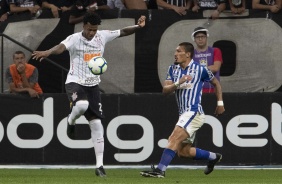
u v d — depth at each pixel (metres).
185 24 43.12
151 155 41.19
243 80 43.03
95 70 32.41
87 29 32.41
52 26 43.53
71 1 45.34
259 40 42.84
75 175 35.28
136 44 43.19
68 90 32.97
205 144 41.00
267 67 42.84
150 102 41.16
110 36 33.53
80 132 41.16
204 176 35.28
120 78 43.25
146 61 43.19
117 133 41.12
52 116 41.19
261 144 41.09
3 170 39.44
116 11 43.34
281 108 40.94
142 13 43.19
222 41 43.03
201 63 41.19
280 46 42.75
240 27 42.94
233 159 40.97
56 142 41.22
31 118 41.25
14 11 44.22
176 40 43.12
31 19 43.69
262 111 41.00
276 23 42.78
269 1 43.44
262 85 42.94
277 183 31.39
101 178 33.00
